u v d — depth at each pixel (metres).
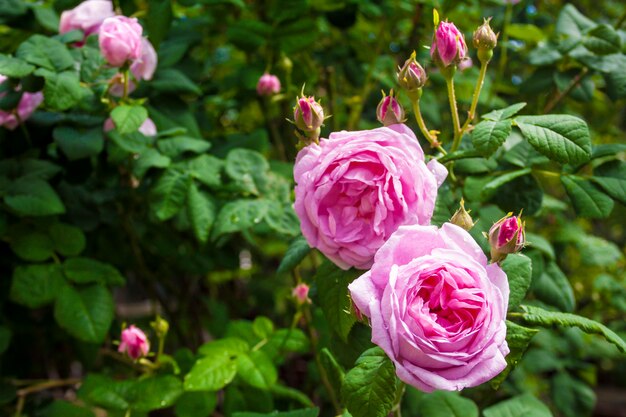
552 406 0.91
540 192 0.53
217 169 0.61
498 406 0.54
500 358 0.36
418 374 0.35
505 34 0.72
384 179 0.40
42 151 0.63
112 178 0.65
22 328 0.68
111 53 0.54
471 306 0.36
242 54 0.90
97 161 0.65
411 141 0.40
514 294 0.42
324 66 0.83
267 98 0.72
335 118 0.82
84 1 0.65
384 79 0.79
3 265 0.65
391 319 0.35
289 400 0.63
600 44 0.58
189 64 0.74
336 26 0.80
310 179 0.41
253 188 0.58
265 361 0.56
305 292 0.60
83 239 0.61
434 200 0.40
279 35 0.70
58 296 0.57
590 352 0.84
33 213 0.56
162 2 0.65
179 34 0.72
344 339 0.43
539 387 0.87
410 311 0.36
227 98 0.82
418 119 0.45
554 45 0.62
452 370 0.35
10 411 0.66
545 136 0.43
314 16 0.81
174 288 0.86
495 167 0.53
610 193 0.49
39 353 0.80
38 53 0.55
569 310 0.57
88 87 0.58
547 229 0.82
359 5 0.79
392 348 0.35
